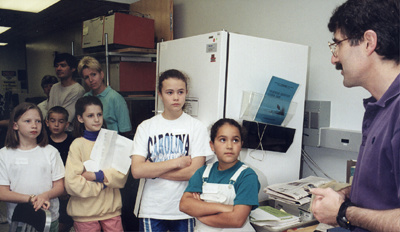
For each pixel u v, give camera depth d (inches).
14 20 150.4
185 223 64.6
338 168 78.2
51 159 72.1
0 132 84.7
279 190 63.8
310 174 85.4
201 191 55.5
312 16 81.6
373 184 29.1
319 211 31.9
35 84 158.9
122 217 88.7
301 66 75.7
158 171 60.0
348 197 35.5
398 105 26.8
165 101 62.9
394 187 27.4
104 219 72.7
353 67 31.5
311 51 82.5
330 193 31.6
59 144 84.8
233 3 107.0
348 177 65.5
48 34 157.1
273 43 70.4
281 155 74.2
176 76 62.4
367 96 71.3
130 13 136.9
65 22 149.0
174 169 61.2
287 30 88.7
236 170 54.1
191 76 70.5
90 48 125.4
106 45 110.9
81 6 139.2
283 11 89.5
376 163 28.5
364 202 29.9
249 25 101.2
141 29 115.3
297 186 65.6
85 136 74.2
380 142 28.3
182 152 63.2
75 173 68.7
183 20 131.5
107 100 102.3
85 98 74.9
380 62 29.8
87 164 71.2
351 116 74.8
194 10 125.2
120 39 110.2
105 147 73.5
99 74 101.7
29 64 162.6
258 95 67.3
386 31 28.5
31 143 70.4
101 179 70.1
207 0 118.2
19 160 68.7
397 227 25.0
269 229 55.8
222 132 53.9
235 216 49.1
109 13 112.6
